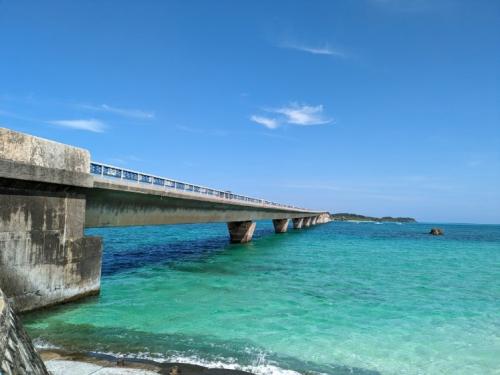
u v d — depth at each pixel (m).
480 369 9.95
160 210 25.73
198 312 14.40
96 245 16.23
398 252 43.00
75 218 15.11
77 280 15.14
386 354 10.76
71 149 14.79
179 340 11.16
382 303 16.88
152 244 45.72
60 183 13.77
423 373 9.60
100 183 16.94
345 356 10.48
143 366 8.83
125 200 20.94
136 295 17.05
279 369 9.28
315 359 10.16
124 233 69.50
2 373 3.36
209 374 8.63
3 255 11.91
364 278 23.58
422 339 12.13
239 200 39.31
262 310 14.97
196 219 32.47
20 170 12.09
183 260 30.70
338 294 18.48
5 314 4.45
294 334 12.13
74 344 10.45
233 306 15.49
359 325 13.44
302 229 96.62
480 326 13.66
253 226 51.16
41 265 13.35
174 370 8.52
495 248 52.12
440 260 35.53
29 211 12.88
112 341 10.83
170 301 16.03
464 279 24.28
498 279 24.48
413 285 21.64
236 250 40.44
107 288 18.45
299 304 16.17
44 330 11.61
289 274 24.25
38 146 13.18
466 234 103.56
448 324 13.84
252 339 11.52
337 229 108.44
